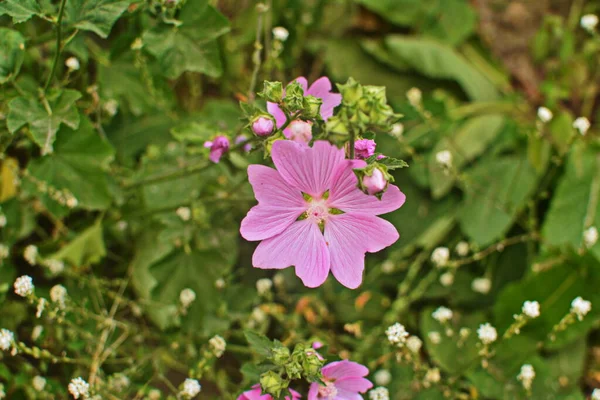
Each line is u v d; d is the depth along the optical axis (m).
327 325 0.64
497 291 0.65
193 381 0.54
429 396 0.60
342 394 0.51
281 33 0.58
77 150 0.54
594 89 0.69
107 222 0.59
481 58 0.70
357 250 0.47
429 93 0.69
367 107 0.43
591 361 0.64
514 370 0.61
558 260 0.62
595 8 0.72
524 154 0.66
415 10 0.69
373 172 0.43
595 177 0.64
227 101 0.63
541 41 0.70
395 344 0.56
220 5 0.67
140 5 0.53
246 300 0.60
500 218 0.64
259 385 0.50
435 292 0.64
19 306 0.58
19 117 0.51
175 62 0.53
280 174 0.45
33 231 0.62
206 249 0.58
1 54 0.52
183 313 0.58
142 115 0.62
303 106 0.45
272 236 0.46
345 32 0.69
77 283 0.59
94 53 0.58
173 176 0.57
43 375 0.58
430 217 0.66
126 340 0.59
